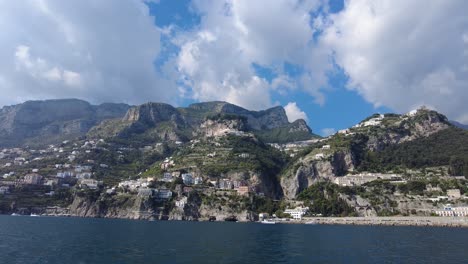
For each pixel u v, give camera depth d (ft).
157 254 435.94
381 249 502.79
